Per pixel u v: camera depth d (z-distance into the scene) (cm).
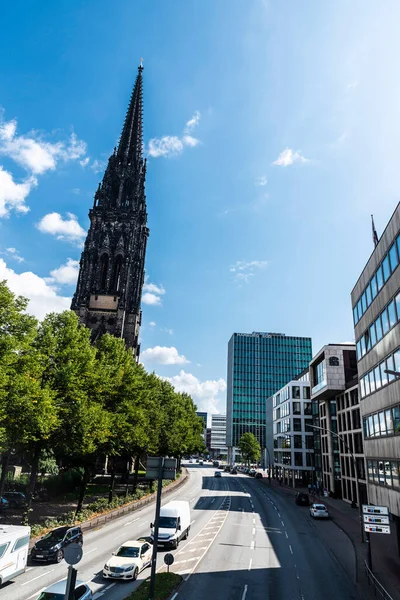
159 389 6462
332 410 7138
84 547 2883
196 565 2558
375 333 3225
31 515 3909
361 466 5612
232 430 19850
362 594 2086
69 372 3114
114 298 9531
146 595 1780
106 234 10138
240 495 6762
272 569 2547
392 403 2806
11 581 2066
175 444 6525
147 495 5600
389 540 3522
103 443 3984
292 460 8931
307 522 4441
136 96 12331
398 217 2667
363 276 3588
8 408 2512
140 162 11581
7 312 2645
